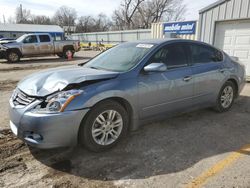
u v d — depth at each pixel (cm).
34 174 286
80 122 305
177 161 315
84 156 326
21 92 325
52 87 309
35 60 1723
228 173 287
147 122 386
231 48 928
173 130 415
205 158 323
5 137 381
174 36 1211
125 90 338
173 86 396
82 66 422
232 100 524
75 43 1850
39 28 4644
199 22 1007
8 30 4294
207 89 457
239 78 525
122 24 5494
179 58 416
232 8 884
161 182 271
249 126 437
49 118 286
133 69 356
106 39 3878
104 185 266
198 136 392
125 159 320
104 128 332
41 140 293
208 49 472
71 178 279
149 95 368
